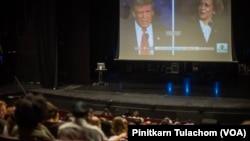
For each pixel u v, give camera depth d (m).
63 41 13.29
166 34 12.38
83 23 13.31
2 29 13.52
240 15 13.25
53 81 12.75
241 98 10.46
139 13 12.57
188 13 12.12
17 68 13.89
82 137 3.21
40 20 12.76
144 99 10.59
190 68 13.49
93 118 4.21
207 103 9.98
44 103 3.14
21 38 13.72
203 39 12.07
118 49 12.95
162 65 13.85
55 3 12.52
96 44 14.11
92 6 13.73
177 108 9.79
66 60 13.46
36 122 3.01
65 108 11.23
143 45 12.63
